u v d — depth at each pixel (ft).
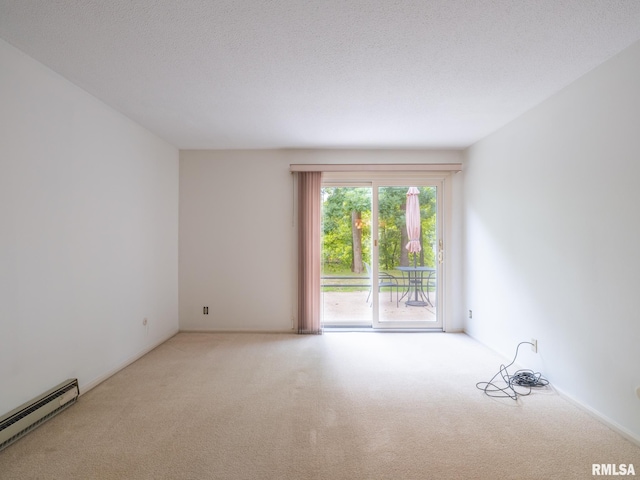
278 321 14.83
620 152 7.09
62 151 8.25
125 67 7.80
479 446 6.65
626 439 6.89
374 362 11.20
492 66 7.76
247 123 11.57
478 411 8.04
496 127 11.90
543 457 6.31
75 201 8.69
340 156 14.83
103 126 9.80
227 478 5.75
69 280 8.49
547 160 9.43
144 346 12.05
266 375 10.15
